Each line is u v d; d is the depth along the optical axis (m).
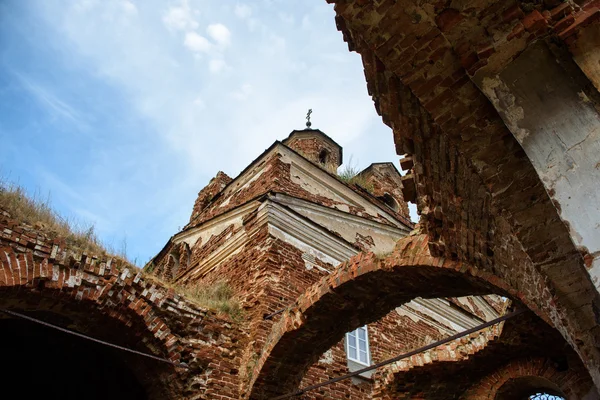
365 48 4.13
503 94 3.32
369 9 3.47
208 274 11.88
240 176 14.49
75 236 7.17
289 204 11.65
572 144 3.00
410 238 6.57
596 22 2.95
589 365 3.93
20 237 6.34
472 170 4.28
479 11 3.22
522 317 7.71
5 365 9.30
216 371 7.64
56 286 6.41
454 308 14.73
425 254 6.12
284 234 10.67
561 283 3.88
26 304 6.47
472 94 3.62
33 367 9.40
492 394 9.29
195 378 7.37
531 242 3.89
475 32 3.31
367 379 10.05
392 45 3.61
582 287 3.79
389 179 18.55
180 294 8.07
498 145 3.77
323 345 7.96
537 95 3.19
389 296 7.31
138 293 7.33
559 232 3.78
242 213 12.30
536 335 8.09
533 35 3.16
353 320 7.77
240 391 7.71
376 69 4.23
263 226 10.63
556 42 3.15
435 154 4.62
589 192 2.85
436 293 6.96
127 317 7.16
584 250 2.79
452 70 3.58
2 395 9.43
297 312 7.57
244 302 9.20
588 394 7.91
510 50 3.26
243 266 10.38
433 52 3.53
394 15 3.43
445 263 5.88
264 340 8.33
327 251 11.32
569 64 3.11
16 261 6.15
